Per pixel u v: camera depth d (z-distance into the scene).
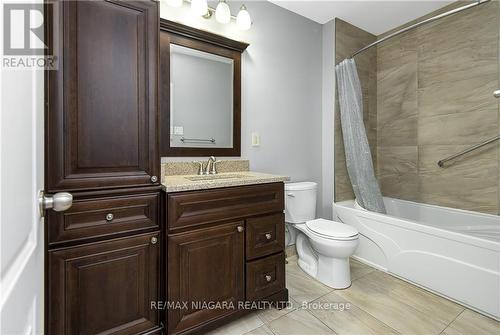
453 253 1.67
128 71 1.14
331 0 2.19
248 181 1.46
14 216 0.46
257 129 2.15
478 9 2.10
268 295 1.57
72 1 1.01
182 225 1.25
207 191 1.31
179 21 1.75
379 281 1.96
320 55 2.59
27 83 0.56
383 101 2.82
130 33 1.15
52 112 0.98
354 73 2.34
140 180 1.18
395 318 1.53
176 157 1.76
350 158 2.43
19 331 0.48
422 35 2.47
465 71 2.19
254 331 1.43
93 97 1.06
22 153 0.52
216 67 1.91
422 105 2.49
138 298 1.18
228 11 1.81
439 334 1.39
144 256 1.20
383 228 2.09
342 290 1.84
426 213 2.43
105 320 1.10
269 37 2.19
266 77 2.19
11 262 0.44
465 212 2.17
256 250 1.51
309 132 2.52
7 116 0.43
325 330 1.44
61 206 0.68
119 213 1.13
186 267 1.27
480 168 2.13
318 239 1.88
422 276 1.84
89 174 1.06
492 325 1.45
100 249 1.08
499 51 2.00
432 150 2.43
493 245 1.49
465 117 2.20
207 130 1.89
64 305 1.00
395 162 2.73
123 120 1.14
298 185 2.21
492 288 1.50
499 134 2.01
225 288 1.40
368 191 2.34
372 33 2.81
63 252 1.00
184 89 1.78
